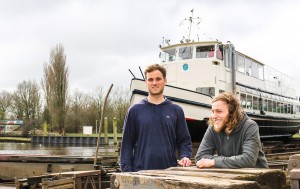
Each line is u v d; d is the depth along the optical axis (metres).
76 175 8.02
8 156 11.74
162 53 16.97
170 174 2.22
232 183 1.75
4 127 61.22
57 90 52.44
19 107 62.12
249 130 3.10
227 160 2.95
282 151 16.55
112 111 54.62
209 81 15.53
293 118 24.98
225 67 16.33
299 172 2.01
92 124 56.12
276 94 22.62
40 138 49.16
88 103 57.53
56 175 8.09
